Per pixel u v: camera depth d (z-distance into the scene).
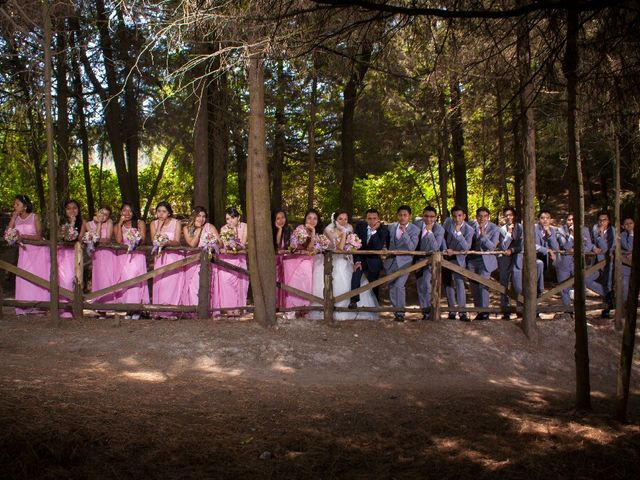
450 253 10.23
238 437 5.36
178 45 6.07
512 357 9.41
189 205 31.41
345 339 9.30
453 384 8.16
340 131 24.41
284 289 9.87
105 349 8.38
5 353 7.96
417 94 18.61
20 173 19.50
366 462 4.94
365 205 27.95
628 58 5.68
